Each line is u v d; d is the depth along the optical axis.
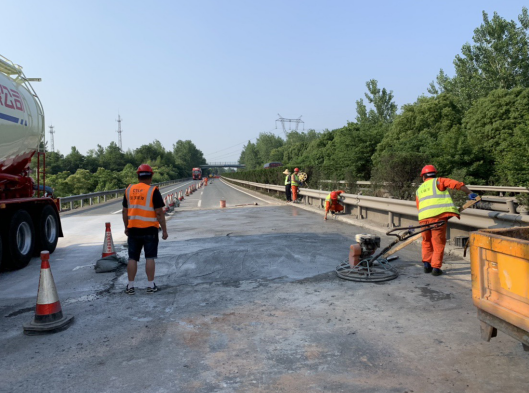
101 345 3.89
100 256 8.52
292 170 27.70
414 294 5.10
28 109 8.49
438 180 5.89
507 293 2.93
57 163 97.94
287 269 6.62
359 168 31.77
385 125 52.56
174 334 4.09
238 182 63.03
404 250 7.79
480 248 3.20
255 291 5.50
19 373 3.37
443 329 3.95
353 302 4.89
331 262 7.00
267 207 18.91
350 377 3.09
